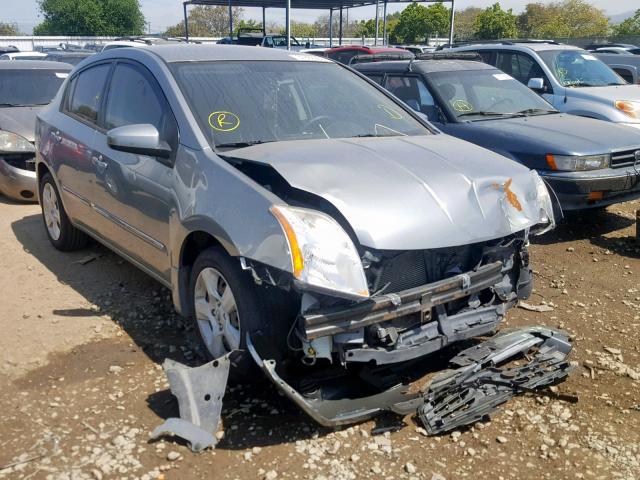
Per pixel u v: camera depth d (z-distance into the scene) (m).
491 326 3.57
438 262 3.44
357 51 17.95
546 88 9.43
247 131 3.92
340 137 4.15
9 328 4.43
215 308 3.64
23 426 3.31
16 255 5.92
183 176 3.74
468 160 3.77
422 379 3.72
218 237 3.33
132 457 3.06
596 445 3.18
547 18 53.62
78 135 5.13
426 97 7.49
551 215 3.94
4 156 7.51
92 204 4.99
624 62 16.56
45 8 47.78
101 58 5.20
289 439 3.20
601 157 6.29
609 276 5.52
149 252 4.28
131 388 3.67
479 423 3.34
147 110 4.27
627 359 4.04
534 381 3.57
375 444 3.17
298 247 2.93
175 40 19.47
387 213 3.16
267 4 27.05
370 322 3.05
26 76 8.91
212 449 3.12
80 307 4.77
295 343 3.16
